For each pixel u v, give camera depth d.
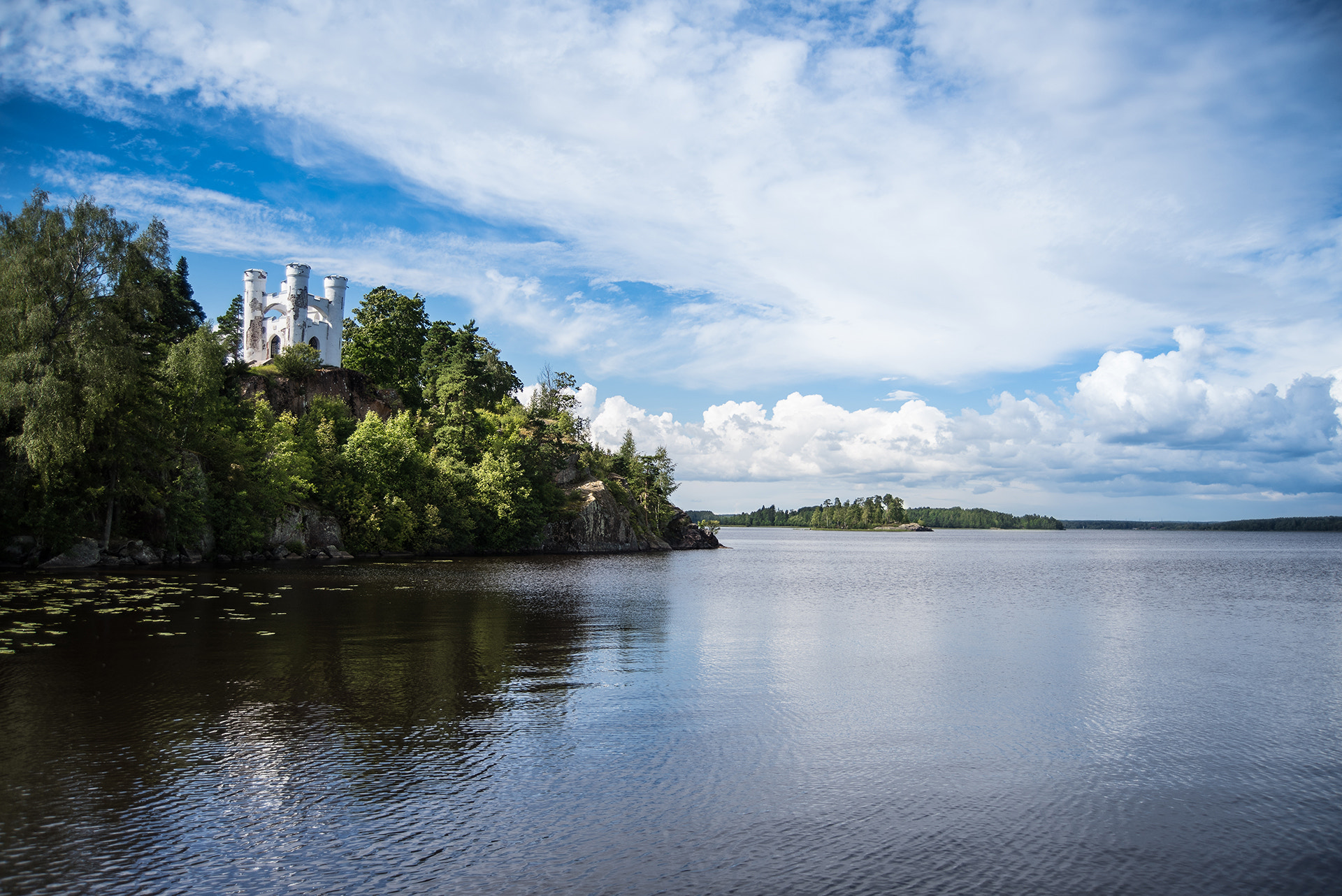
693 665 28.75
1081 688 26.16
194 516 63.03
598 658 29.41
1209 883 12.20
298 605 41.16
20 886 11.02
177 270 91.44
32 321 50.72
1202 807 15.43
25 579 47.31
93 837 12.66
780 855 12.77
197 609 37.97
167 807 13.97
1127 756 18.72
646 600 51.62
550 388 172.88
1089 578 88.25
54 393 50.09
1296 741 20.16
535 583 61.72
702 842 13.18
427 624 35.97
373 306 131.00
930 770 17.34
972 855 13.02
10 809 13.63
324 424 91.38
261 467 74.62
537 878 11.70
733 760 17.66
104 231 54.84
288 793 14.77
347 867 11.88
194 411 68.81
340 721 19.61
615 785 15.81
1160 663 31.38
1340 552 198.00
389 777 15.83
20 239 53.03
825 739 19.48
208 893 11.00
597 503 134.00
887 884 11.84
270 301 119.81
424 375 140.25
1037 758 18.44
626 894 11.27
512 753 17.61
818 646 34.00
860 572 95.25
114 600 39.66
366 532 86.25
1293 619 47.53
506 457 115.25
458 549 104.00
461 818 13.88
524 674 25.88
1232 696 25.30
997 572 99.00
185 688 22.25
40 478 54.34
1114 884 12.09
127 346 55.78
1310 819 14.88
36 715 19.23
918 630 39.94
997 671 29.03
